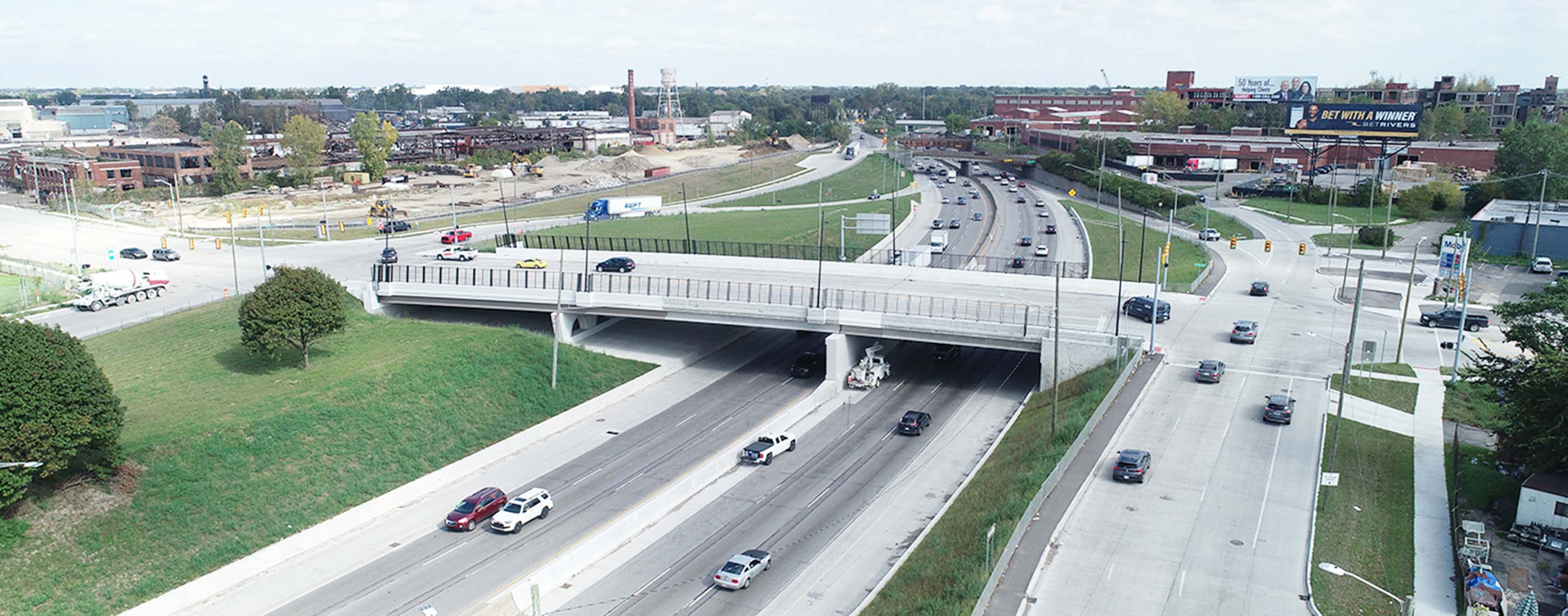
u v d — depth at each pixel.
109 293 100.94
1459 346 75.06
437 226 159.25
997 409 77.81
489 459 68.88
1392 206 165.25
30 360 51.50
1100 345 76.06
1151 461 58.72
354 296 95.75
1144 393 69.75
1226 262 119.75
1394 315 92.81
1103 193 199.75
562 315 89.81
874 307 86.19
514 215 173.88
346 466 64.06
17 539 50.91
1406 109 164.25
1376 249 129.62
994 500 56.25
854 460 68.69
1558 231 124.19
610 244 136.00
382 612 50.00
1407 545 49.84
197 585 51.69
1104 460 59.16
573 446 71.81
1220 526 50.97
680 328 99.06
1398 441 62.66
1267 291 99.62
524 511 59.03
